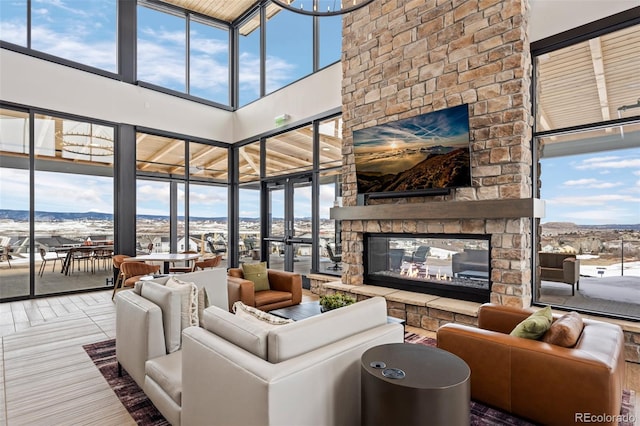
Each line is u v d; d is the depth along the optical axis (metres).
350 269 5.07
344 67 5.24
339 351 1.67
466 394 1.51
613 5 3.42
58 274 5.86
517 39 3.59
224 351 1.61
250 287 4.00
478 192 3.86
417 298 4.19
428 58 4.26
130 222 6.53
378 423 1.51
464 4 3.96
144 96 6.78
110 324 4.25
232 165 8.19
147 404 2.42
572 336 2.04
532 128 3.95
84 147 6.14
